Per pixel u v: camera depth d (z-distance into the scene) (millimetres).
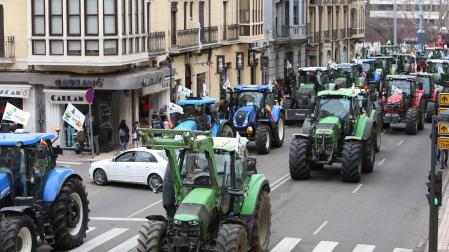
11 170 19484
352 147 30828
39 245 20984
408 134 45781
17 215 18625
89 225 24281
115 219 25141
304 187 30141
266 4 68812
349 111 31891
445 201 27797
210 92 54562
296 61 77938
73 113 36312
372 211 26219
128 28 39781
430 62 63188
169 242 17953
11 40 39812
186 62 50281
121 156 30812
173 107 37062
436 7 130875
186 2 50406
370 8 143125
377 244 22125
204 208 17672
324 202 27500
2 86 39906
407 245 22062
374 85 51781
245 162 19578
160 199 28391
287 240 22406
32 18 39031
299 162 30859
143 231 17844
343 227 24031
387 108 45750
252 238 19359
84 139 39312
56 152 21031
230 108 39656
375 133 36375
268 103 39906
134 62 40844
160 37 45562
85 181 31906
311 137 31141
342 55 94188
